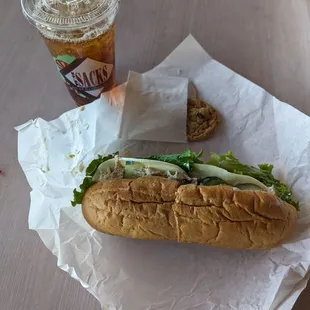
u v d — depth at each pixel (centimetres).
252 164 38
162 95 42
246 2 50
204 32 47
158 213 31
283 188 34
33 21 35
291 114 39
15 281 33
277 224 31
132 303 32
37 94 43
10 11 50
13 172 38
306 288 32
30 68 45
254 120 41
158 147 40
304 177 37
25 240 35
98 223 32
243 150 39
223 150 39
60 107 42
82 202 33
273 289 32
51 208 35
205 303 32
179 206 31
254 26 48
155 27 48
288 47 46
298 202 35
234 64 45
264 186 34
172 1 50
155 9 49
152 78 43
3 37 47
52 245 34
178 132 40
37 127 40
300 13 49
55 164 38
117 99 42
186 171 35
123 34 47
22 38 47
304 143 38
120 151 39
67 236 34
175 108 41
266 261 33
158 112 41
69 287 32
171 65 44
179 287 33
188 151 35
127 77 44
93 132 40
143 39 47
